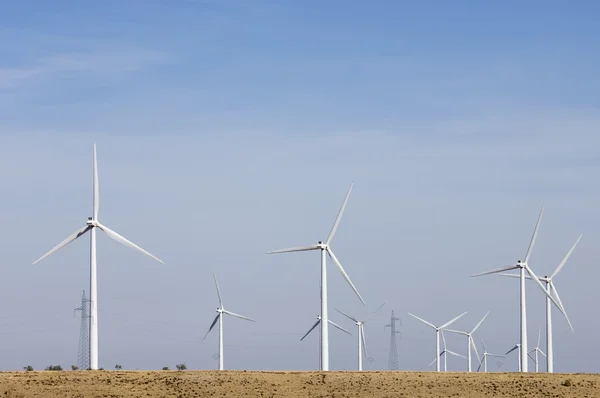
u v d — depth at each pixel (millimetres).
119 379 97875
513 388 101562
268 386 97188
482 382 104625
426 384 101938
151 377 99750
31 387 93062
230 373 104000
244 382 98312
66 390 92438
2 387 92188
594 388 103750
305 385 98562
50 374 100500
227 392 93625
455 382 103812
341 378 102750
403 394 96125
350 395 94500
